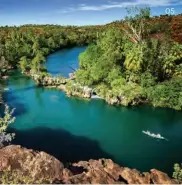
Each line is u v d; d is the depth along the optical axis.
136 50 70.88
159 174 23.45
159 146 41.94
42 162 20.30
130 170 24.02
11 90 69.38
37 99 62.53
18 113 54.22
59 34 154.00
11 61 98.25
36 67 84.88
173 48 77.62
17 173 19.03
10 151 21.83
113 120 51.84
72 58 113.25
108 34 82.31
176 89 58.00
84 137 44.78
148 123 50.62
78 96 63.75
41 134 45.31
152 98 59.38
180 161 37.69
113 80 68.06
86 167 26.12
